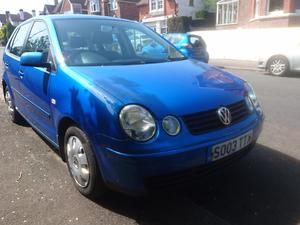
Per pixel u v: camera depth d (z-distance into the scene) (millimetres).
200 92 3105
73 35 3963
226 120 3037
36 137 5074
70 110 3158
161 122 2750
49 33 3979
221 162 3041
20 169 4008
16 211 3156
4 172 3936
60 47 3730
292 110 6566
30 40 4652
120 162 2717
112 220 3004
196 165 2830
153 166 2670
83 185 3309
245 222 2945
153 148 2666
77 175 3363
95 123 2842
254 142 3434
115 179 2820
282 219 2979
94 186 3113
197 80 3355
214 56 20812
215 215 3051
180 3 34406
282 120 5859
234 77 3795
